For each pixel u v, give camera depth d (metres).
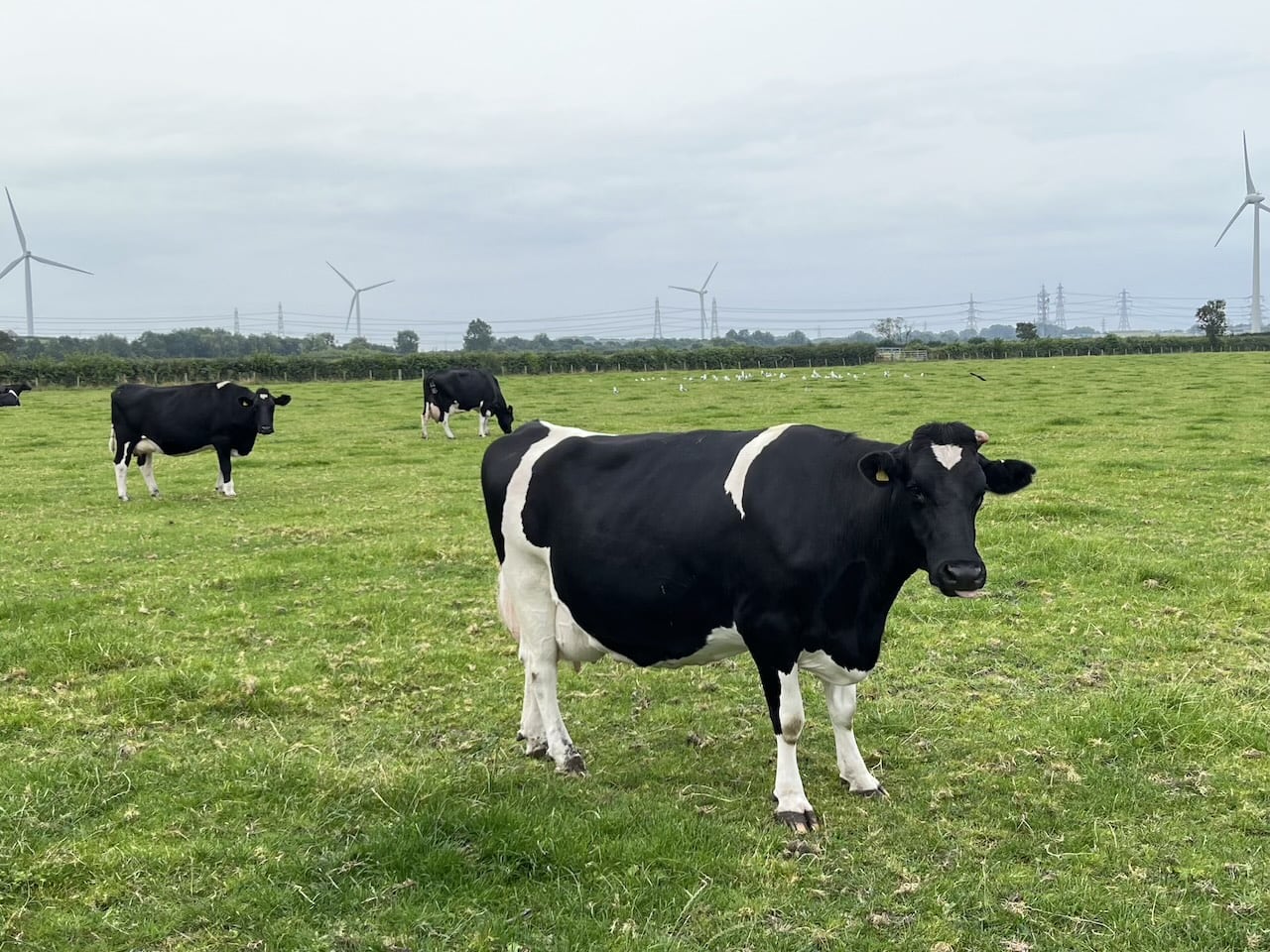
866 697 8.57
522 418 36.66
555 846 6.02
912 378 52.53
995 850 6.07
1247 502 16.22
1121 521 14.98
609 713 8.45
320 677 9.20
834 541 6.35
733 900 5.54
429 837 6.11
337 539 15.52
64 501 19.92
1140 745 7.36
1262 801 6.55
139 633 10.47
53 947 5.22
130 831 6.36
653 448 7.17
